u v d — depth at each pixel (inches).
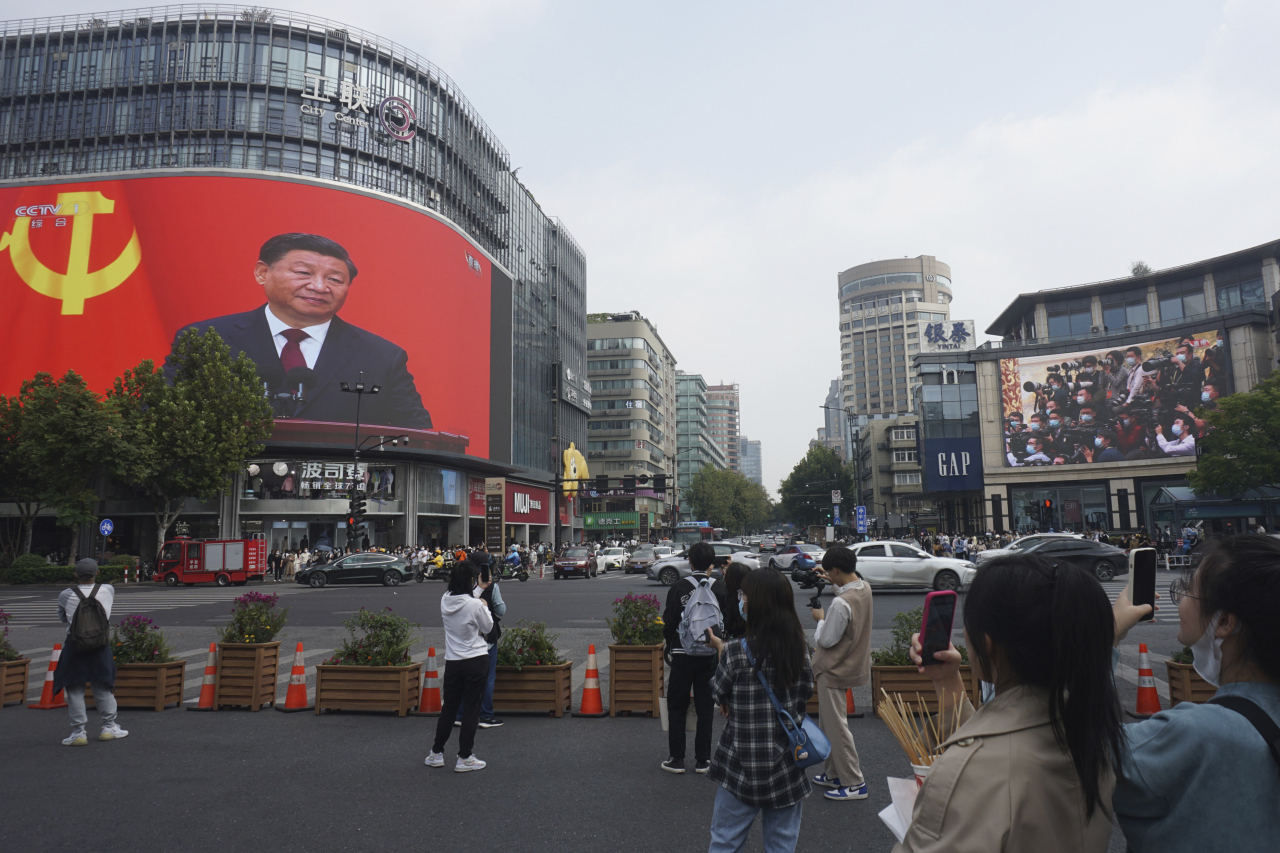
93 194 1710.1
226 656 347.3
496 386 2206.0
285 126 1927.9
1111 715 55.8
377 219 1838.1
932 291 6127.0
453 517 2086.6
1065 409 2244.1
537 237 2844.5
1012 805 54.2
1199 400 2053.4
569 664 337.4
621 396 4023.1
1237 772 53.7
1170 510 1603.1
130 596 1112.8
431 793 222.8
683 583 249.4
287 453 1768.0
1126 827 58.1
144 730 304.2
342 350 1761.8
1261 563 58.7
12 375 1659.7
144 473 1456.7
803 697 141.0
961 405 2370.8
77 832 193.6
